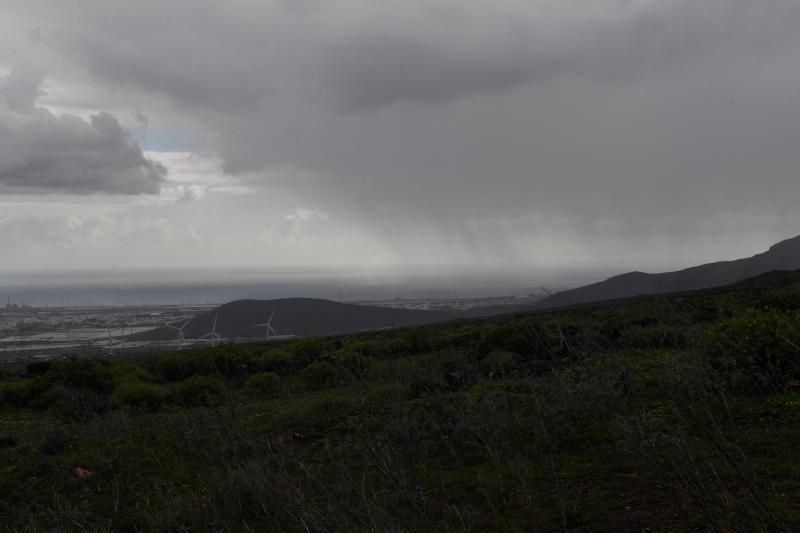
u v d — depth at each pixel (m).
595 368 8.51
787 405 6.98
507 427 7.05
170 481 6.98
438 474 6.26
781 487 4.54
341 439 8.10
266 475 5.90
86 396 15.08
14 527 5.68
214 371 20.19
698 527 4.09
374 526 4.33
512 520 4.82
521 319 21.16
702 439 5.64
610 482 5.43
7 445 9.91
